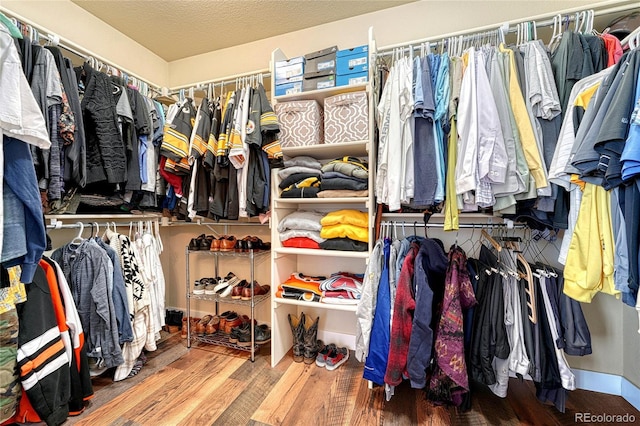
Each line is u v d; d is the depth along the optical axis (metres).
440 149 1.39
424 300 1.29
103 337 1.51
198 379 1.64
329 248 1.74
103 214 1.79
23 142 0.83
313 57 1.79
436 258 1.39
